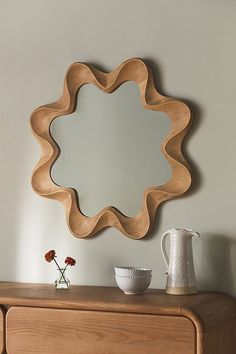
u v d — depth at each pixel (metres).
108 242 3.69
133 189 3.63
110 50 3.73
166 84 3.60
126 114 3.66
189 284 3.32
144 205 3.58
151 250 3.59
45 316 3.22
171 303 3.04
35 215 3.86
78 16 3.81
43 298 3.22
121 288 3.33
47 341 3.21
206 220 3.49
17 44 3.95
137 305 3.04
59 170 3.79
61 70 3.84
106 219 3.67
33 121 3.84
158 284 3.57
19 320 3.27
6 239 3.93
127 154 3.65
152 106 3.57
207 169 3.50
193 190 3.52
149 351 3.03
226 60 3.48
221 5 3.50
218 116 3.49
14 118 3.94
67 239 3.78
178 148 3.53
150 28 3.64
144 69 3.60
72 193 3.74
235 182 3.44
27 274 3.87
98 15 3.77
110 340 3.10
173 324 2.99
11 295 3.31
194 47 3.55
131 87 3.64
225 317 3.19
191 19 3.56
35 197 3.87
